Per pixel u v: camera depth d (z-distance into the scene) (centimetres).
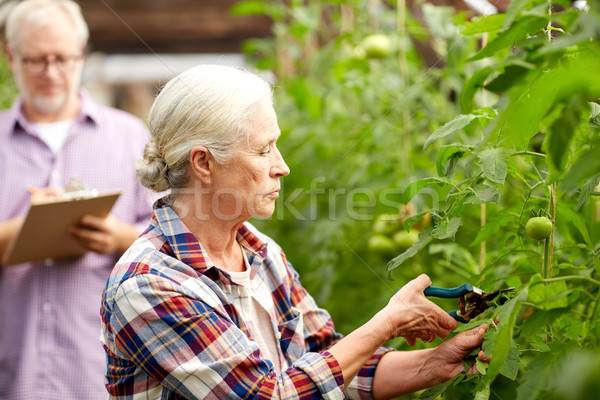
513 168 139
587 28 87
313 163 346
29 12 240
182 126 134
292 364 146
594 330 115
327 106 321
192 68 137
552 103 88
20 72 244
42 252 225
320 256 276
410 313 136
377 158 268
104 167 249
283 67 463
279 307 151
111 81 884
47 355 233
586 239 142
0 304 235
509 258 188
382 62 313
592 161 88
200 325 127
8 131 250
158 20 689
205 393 125
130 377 132
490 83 108
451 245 196
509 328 106
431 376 146
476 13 290
